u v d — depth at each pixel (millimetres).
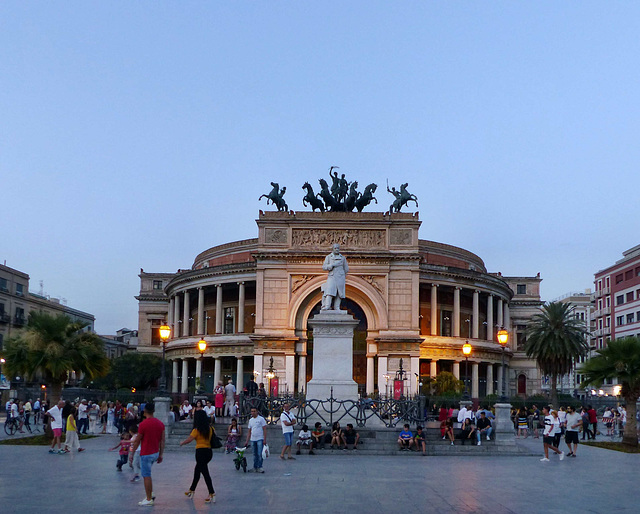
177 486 25031
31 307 140875
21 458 35312
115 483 25562
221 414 61062
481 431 42156
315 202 107062
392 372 100750
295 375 103125
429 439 42594
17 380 110750
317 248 104438
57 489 23953
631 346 48094
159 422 21172
